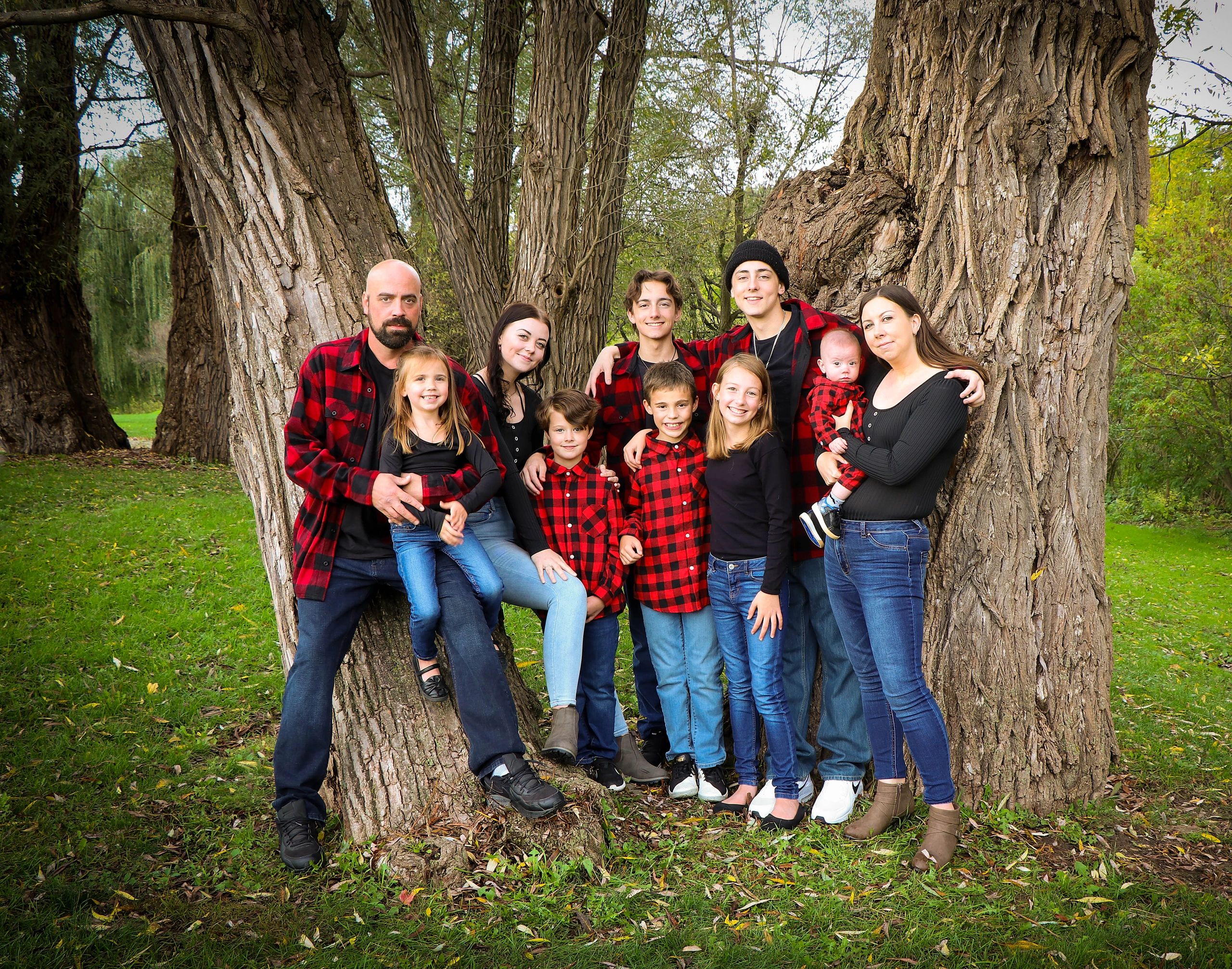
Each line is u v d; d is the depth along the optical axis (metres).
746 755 3.10
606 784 3.21
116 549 6.95
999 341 3.04
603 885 2.53
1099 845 2.80
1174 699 4.88
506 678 3.32
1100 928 2.29
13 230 11.83
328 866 2.67
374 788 2.83
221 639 5.17
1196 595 8.73
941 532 3.12
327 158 3.46
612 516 3.22
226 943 2.30
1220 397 13.84
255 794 3.26
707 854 2.75
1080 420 3.09
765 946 2.26
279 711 4.20
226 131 3.31
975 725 3.05
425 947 2.24
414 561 2.73
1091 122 3.04
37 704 4.05
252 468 3.30
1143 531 13.95
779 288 3.16
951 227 3.17
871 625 2.70
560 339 7.09
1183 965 2.15
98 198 19.38
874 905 2.45
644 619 3.32
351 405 2.81
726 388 2.86
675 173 11.21
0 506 8.48
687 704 3.26
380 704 2.97
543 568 3.01
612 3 7.31
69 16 3.03
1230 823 2.98
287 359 3.22
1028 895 2.49
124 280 20.62
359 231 3.46
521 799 2.57
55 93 11.70
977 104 3.13
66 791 3.23
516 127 8.73
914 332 2.65
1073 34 3.09
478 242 7.30
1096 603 3.13
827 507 2.74
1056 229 3.08
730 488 2.96
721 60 10.80
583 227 7.28
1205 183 13.44
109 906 2.48
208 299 12.73
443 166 7.03
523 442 3.38
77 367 13.44
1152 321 14.30
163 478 10.95
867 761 3.12
